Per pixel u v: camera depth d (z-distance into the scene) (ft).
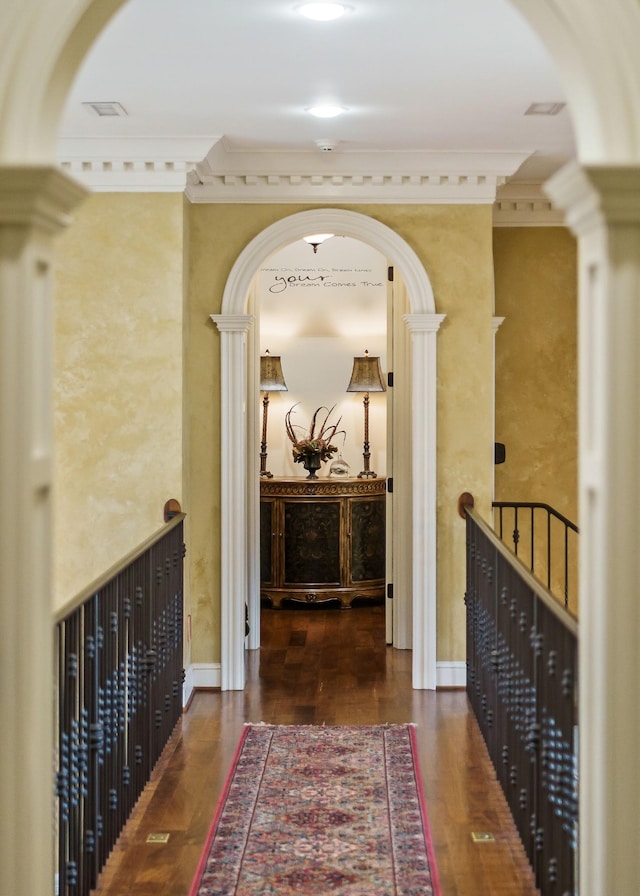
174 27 13.71
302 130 19.15
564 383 24.61
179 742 18.34
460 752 17.79
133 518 20.29
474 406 21.59
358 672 23.16
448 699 21.08
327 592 29.91
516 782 14.32
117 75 15.81
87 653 12.23
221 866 13.29
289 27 13.76
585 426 9.52
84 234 20.16
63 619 10.82
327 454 31.32
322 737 18.61
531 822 13.00
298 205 21.38
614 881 9.00
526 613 13.33
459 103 17.47
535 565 24.80
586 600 9.45
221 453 21.39
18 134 9.05
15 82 9.04
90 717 12.32
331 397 32.99
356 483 29.94
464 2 12.85
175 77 15.93
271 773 16.75
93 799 12.25
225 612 21.59
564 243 24.49
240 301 21.31
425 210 21.42
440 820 14.85
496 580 16.34
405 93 16.88
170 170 19.89
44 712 9.45
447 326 21.54
